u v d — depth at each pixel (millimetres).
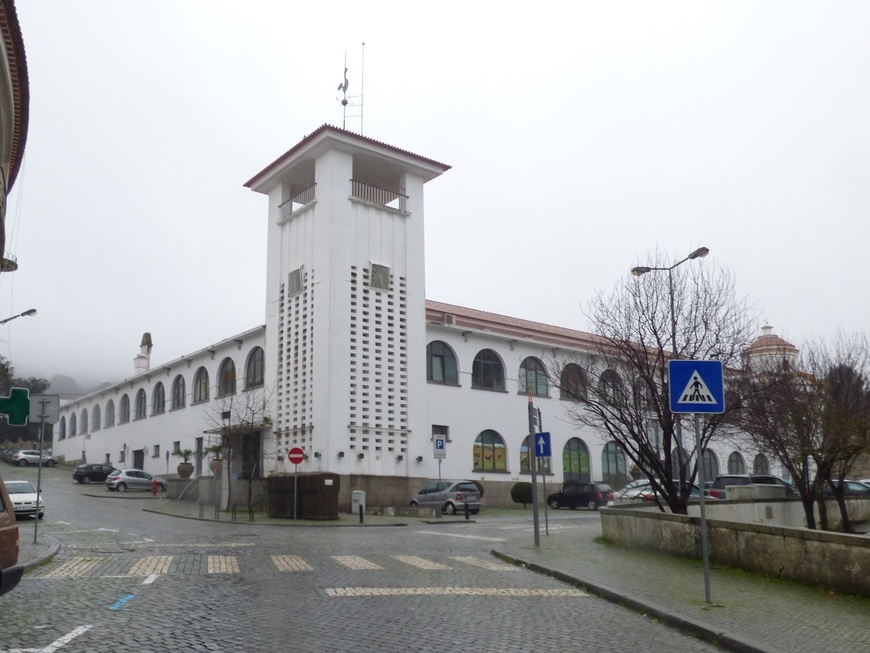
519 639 8484
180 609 9922
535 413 19156
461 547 18656
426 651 7824
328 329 35750
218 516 30406
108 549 17516
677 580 12281
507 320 48750
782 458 21406
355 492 30547
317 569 13969
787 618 9367
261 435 39125
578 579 12477
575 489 40156
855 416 19828
